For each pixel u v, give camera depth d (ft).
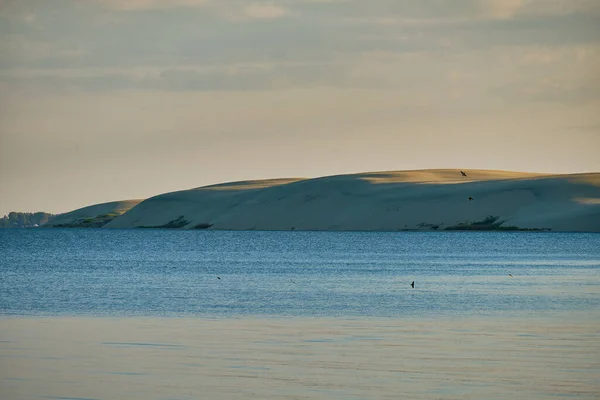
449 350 204.13
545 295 345.10
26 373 177.58
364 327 244.63
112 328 241.76
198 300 327.88
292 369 181.88
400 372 178.81
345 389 164.35
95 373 177.68
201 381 170.81
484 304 309.42
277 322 256.52
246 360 191.42
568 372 178.50
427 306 302.66
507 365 185.47
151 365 185.78
